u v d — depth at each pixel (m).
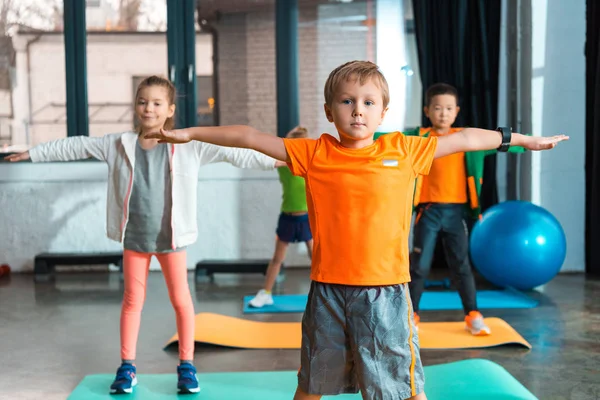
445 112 3.82
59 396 2.96
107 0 6.21
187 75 6.27
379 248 1.98
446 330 3.91
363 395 1.99
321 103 6.33
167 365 3.39
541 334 3.86
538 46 5.61
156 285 5.52
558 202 5.73
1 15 6.19
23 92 6.25
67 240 6.23
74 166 6.18
